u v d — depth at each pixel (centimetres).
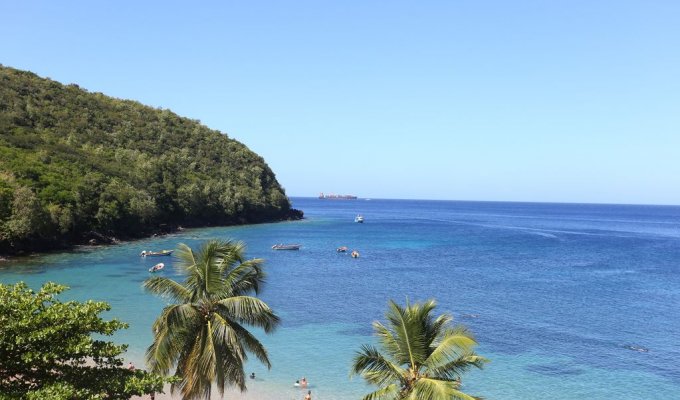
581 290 6488
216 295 2156
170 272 7181
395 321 1969
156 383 1648
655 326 4781
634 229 18912
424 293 6219
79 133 13488
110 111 16038
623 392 3247
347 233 14825
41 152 10619
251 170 18312
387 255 9975
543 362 3766
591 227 19850
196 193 14250
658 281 7219
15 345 1502
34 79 14825
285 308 5369
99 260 8125
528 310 5369
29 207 8250
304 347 4075
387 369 1952
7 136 10725
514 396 3173
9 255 8100
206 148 17712
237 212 16138
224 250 2214
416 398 1744
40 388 1489
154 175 13400
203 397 2248
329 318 4962
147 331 4312
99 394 1512
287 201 19512
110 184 10981
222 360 2044
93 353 1655
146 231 11769
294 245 10900
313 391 3231
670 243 13088
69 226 9306
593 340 4316
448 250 10938
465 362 1941
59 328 1556
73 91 15662
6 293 1631
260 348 2198
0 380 1507
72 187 9825
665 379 3466
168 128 17400
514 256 10006
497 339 4328
